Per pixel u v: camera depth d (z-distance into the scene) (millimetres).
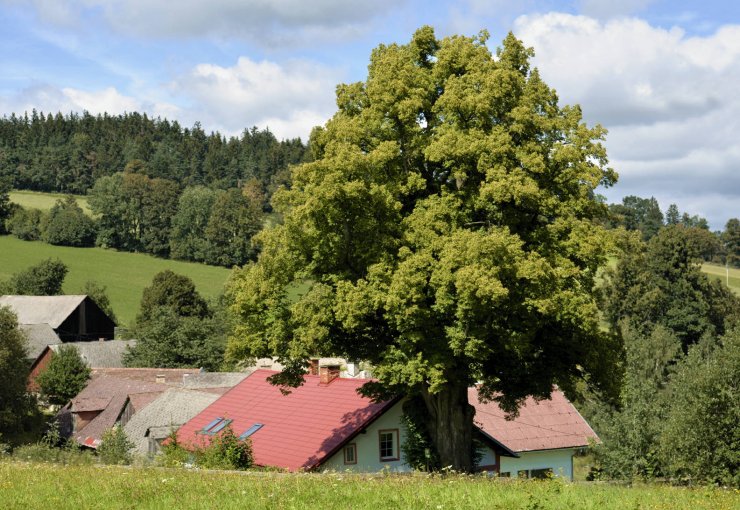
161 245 185500
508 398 36000
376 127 34094
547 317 31453
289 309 32469
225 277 171750
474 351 29094
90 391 76688
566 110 34375
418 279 28844
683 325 96312
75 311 123188
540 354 34156
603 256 32375
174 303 129875
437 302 28984
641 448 41719
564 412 50656
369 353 33875
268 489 17984
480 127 32500
